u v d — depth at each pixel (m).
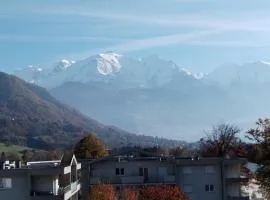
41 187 66.06
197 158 84.38
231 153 128.62
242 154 126.25
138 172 84.12
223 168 81.75
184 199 71.06
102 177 83.75
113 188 77.81
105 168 84.25
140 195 72.94
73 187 74.19
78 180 81.44
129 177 83.00
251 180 82.19
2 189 65.06
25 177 65.12
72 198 75.00
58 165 74.38
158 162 84.25
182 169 82.50
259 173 55.28
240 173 85.44
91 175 84.06
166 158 85.00
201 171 82.25
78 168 80.44
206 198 81.88
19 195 65.00
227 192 81.75
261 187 56.66
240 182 81.56
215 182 82.06
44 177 66.06
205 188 82.00
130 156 86.94
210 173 82.25
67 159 74.69
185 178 82.38
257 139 54.66
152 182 83.00
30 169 65.25
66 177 71.25
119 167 84.38
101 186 74.75
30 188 65.25
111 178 83.81
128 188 76.69
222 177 81.62
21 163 83.00
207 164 82.19
